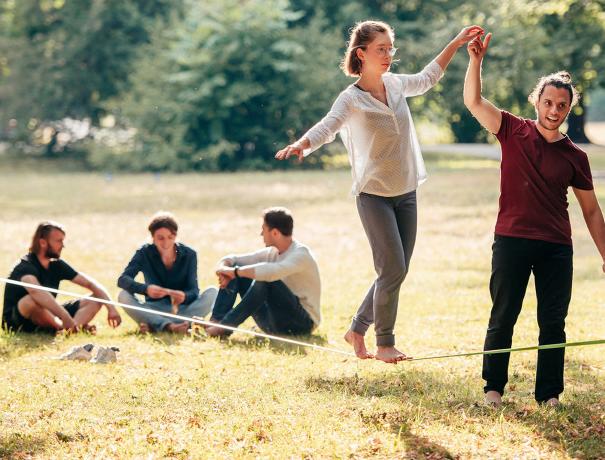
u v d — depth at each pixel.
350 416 7.46
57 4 68.06
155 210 30.77
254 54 55.53
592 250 19.42
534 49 51.41
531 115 60.94
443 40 58.19
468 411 7.57
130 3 64.62
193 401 7.97
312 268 11.34
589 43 50.31
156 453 6.57
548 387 7.79
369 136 7.66
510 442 6.80
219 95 55.81
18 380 8.84
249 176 50.44
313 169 57.53
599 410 7.68
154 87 58.88
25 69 66.00
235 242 22.06
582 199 7.77
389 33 7.64
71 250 20.58
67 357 9.92
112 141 61.09
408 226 7.94
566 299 7.68
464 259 18.61
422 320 12.25
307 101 57.31
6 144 74.31
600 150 60.50
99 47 64.62
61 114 66.12
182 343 10.72
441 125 74.62
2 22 70.19
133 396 8.15
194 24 57.66
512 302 7.70
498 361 7.84
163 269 11.95
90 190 41.16
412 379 8.79
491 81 54.56
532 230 7.57
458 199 32.75
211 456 6.49
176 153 57.03
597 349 10.22
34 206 32.97
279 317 11.30
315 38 58.03
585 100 58.03
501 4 49.19
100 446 6.78
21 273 11.49
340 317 12.59
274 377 8.91
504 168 7.68
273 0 57.25
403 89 7.94
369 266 17.89
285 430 7.06
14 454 6.62
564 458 6.45
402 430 7.04
